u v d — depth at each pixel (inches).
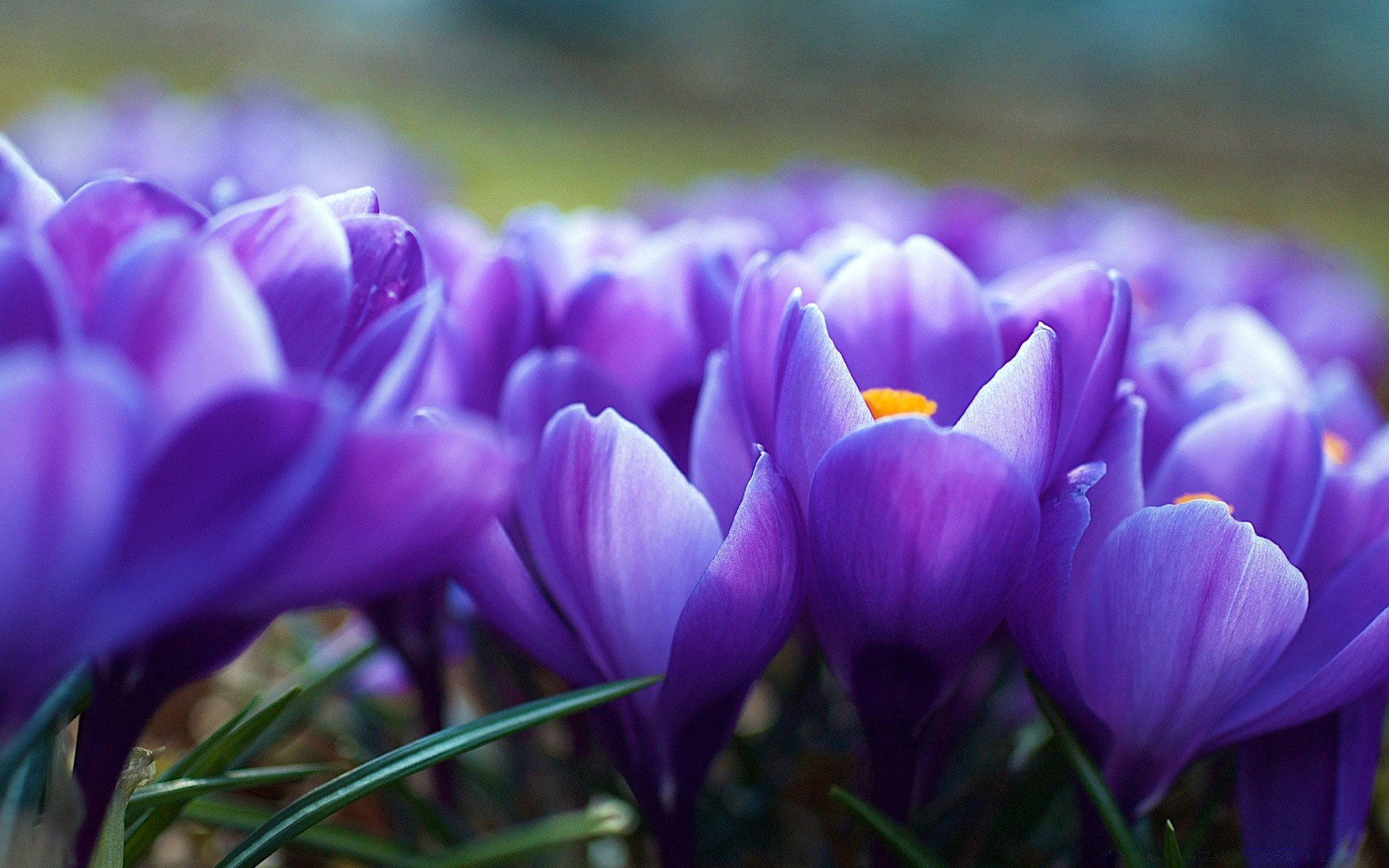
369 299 12.4
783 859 16.6
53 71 133.2
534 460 13.8
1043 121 189.2
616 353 15.0
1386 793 17.8
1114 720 13.3
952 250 27.0
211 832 17.0
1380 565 13.5
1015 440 12.9
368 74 171.5
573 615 13.4
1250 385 15.4
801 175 31.9
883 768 13.6
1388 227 108.5
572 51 281.7
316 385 11.9
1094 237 28.6
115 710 11.8
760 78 240.7
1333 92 254.4
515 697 16.5
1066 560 12.9
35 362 10.5
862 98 203.0
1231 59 265.6
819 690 17.4
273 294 12.0
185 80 139.3
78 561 10.7
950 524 12.5
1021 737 16.1
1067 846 15.9
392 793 16.2
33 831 12.0
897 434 12.4
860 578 12.8
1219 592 12.9
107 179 12.2
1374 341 27.0
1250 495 14.3
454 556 13.2
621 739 13.5
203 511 10.9
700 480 13.9
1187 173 146.6
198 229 12.2
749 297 13.7
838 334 13.9
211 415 10.9
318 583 11.3
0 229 11.8
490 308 14.8
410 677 15.1
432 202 36.8
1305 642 13.6
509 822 16.5
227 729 13.9
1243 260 28.7
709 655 13.1
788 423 13.1
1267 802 13.9
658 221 28.8
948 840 15.3
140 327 11.1
